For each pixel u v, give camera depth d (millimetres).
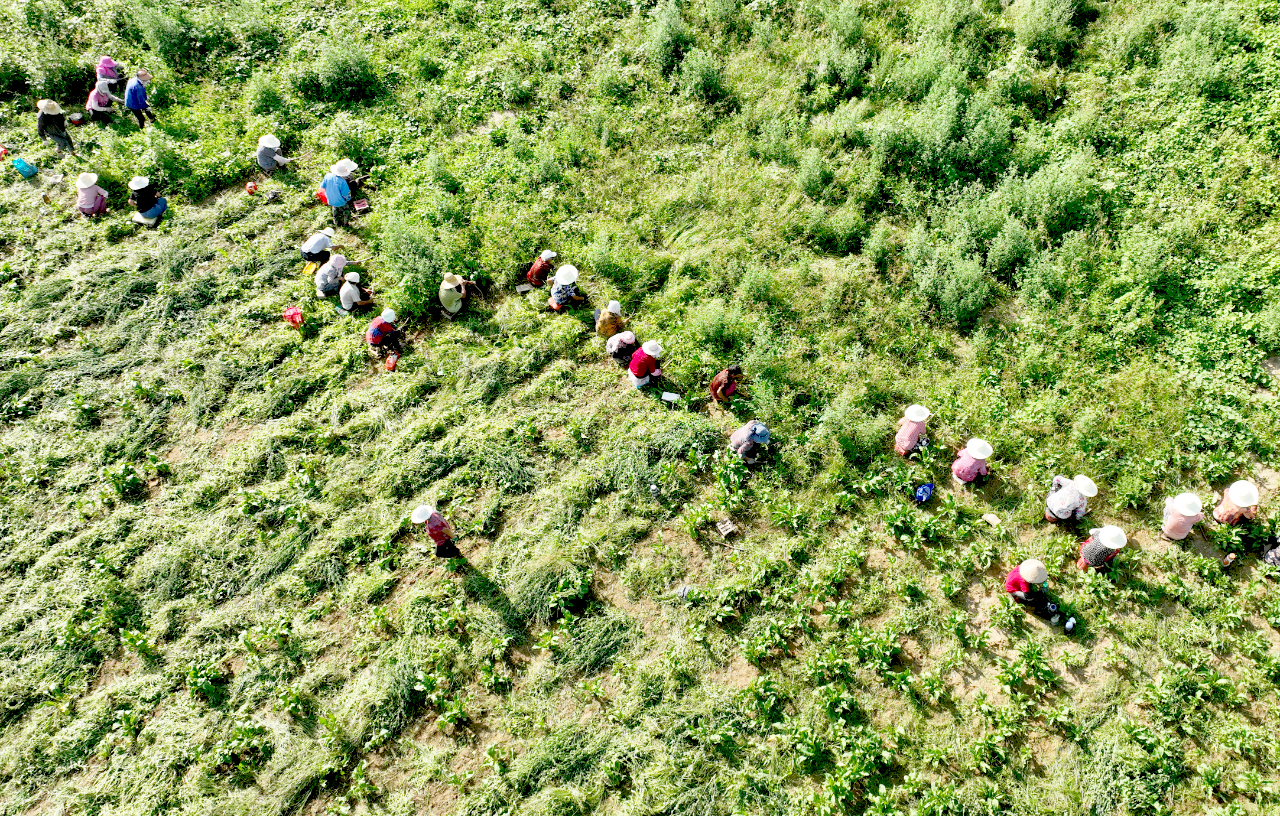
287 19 16781
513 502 9883
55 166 14055
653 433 10359
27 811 7730
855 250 12406
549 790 7668
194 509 9914
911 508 9617
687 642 8656
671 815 7492
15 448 10422
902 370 10922
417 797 7770
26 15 16250
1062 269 11258
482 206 13172
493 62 15547
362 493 9992
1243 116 12430
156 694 8398
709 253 12305
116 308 11953
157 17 15891
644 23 16078
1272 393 10031
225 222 13281
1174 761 7590
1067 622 8484
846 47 14906
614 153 14055
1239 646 8273
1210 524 9125
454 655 8625
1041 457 9797
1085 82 13578
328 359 11344
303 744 8016
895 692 8227
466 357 11312
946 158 12984
